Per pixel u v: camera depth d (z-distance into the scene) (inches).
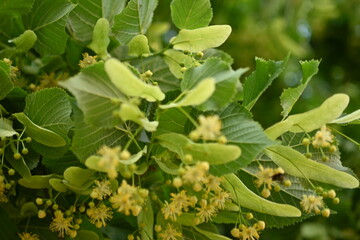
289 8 47.2
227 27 20.6
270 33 43.6
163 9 39.6
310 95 45.3
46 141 19.7
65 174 18.8
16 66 23.6
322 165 19.4
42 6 22.8
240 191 19.4
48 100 19.8
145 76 19.9
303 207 20.0
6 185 19.6
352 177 19.5
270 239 33.3
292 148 20.0
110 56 23.2
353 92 44.4
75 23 23.5
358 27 48.1
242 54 43.6
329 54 48.0
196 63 20.9
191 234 21.4
